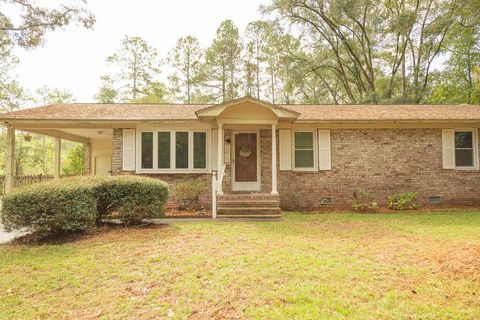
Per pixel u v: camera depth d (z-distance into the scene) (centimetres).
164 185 792
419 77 2456
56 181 716
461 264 445
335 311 321
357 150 1170
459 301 346
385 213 1014
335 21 2505
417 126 1178
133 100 3091
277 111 981
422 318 310
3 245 605
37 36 1444
